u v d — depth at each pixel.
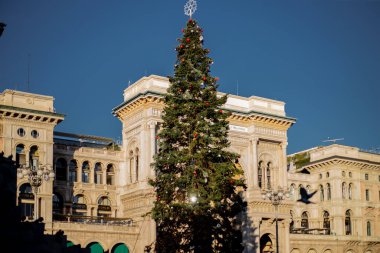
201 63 59.19
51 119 79.50
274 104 96.38
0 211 31.86
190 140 56.84
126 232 80.44
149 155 82.69
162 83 85.56
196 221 52.81
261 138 93.94
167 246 54.34
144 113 84.25
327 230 109.44
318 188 114.25
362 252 110.75
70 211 84.25
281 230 93.00
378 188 117.06
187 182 54.56
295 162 125.75
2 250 29.41
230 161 57.34
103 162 88.88
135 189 84.69
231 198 56.81
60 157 84.94
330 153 113.75
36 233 31.98
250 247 87.88
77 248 33.97
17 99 78.56
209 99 57.94
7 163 34.16
